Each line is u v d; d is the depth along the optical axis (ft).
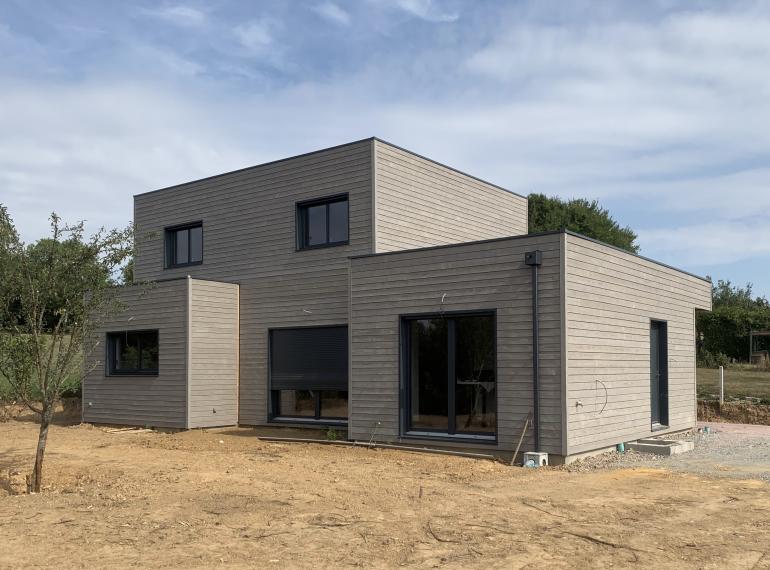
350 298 45.29
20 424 59.93
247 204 56.70
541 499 27.45
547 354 37.04
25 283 31.04
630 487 30.17
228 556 20.30
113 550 20.94
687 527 23.27
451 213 56.24
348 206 50.80
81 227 32.07
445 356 41.60
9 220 31.19
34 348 31.48
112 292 34.42
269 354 54.65
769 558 19.98
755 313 102.12
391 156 50.80
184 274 60.59
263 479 31.89
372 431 43.60
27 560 20.04
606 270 41.14
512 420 38.14
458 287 40.63
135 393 56.54
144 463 37.68
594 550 20.76
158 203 63.05
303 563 19.67
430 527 23.21
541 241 37.65
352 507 26.00
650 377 46.42
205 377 53.93
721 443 45.39
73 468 36.81
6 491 32.27
